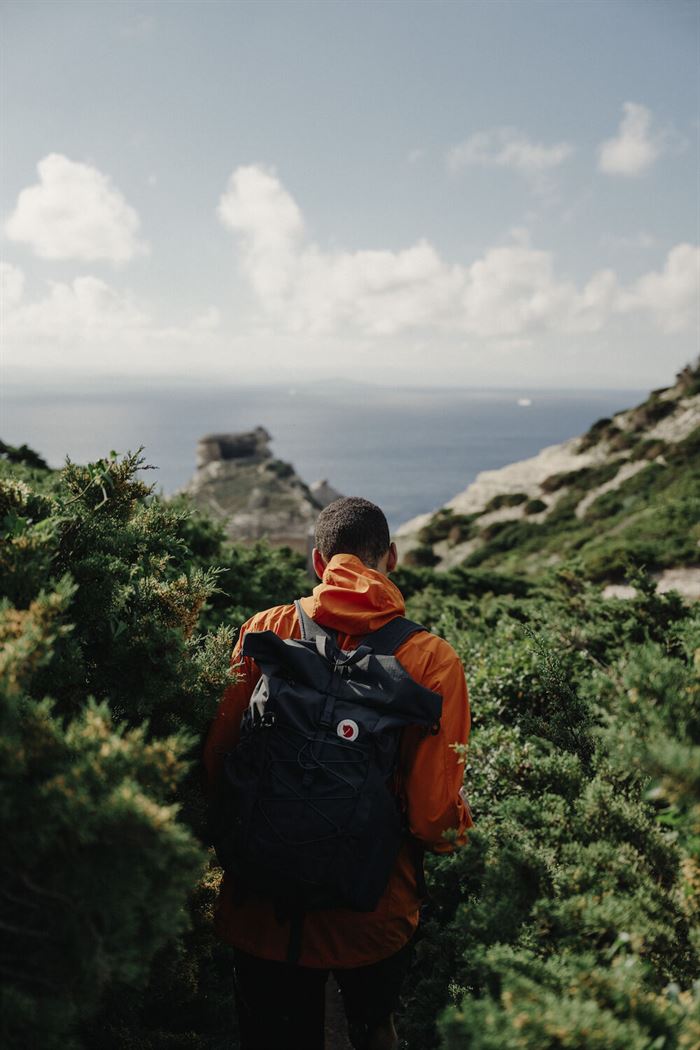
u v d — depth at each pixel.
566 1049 1.01
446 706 1.73
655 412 38.53
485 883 1.52
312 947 1.66
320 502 83.12
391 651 1.78
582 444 42.00
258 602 5.06
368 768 1.59
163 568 2.19
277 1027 1.75
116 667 1.72
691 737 1.22
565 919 1.35
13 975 1.05
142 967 1.05
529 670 3.15
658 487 28.58
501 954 1.26
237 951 1.77
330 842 1.54
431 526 37.19
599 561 17.38
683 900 1.42
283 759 1.60
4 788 1.03
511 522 33.12
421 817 1.70
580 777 1.87
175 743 1.16
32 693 1.56
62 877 1.01
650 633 3.56
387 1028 1.87
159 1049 1.91
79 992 1.04
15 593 1.48
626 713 1.30
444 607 6.71
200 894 1.91
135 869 1.02
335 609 1.82
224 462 87.19
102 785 1.07
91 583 1.80
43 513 1.93
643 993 1.18
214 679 1.75
